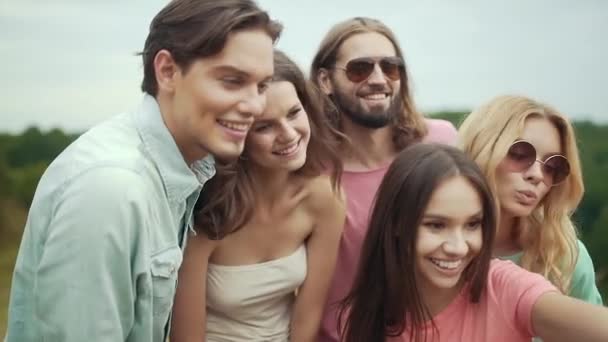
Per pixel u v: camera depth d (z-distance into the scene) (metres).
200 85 2.35
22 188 12.71
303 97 2.98
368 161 3.65
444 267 2.69
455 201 2.66
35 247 2.37
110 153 2.36
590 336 2.32
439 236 2.69
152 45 2.45
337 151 3.24
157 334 2.56
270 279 3.06
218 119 2.37
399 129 3.73
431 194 2.67
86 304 2.23
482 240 2.74
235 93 2.35
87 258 2.22
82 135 2.47
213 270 3.04
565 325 2.39
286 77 2.86
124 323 2.35
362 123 3.62
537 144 3.19
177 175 2.50
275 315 3.18
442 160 2.71
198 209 2.91
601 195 10.01
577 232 3.63
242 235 3.02
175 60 2.38
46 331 2.26
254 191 2.97
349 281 3.43
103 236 2.23
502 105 3.26
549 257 3.25
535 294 2.52
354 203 3.52
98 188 2.25
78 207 2.24
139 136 2.47
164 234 2.49
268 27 2.40
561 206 3.27
